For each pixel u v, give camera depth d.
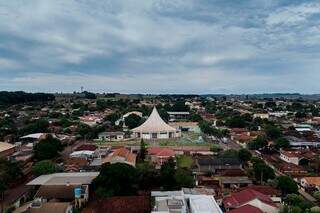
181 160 111.94
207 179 87.06
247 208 60.12
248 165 103.00
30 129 164.38
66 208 61.06
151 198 65.06
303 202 68.25
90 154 116.62
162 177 79.06
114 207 64.00
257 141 132.50
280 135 152.50
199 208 57.78
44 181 75.75
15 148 127.06
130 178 73.06
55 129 174.12
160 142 148.50
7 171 83.25
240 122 192.50
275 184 80.31
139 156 112.00
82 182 74.44
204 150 128.75
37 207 61.31
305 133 166.38
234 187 82.62
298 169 100.44
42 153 106.81
